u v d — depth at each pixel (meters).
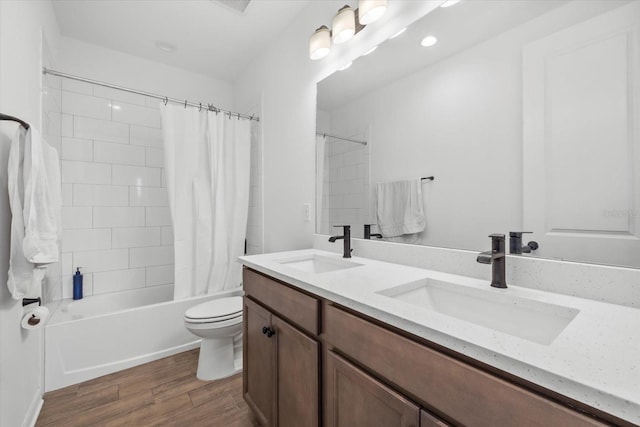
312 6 1.84
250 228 2.64
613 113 0.77
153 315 1.97
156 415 1.41
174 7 1.91
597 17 0.79
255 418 1.40
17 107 1.26
